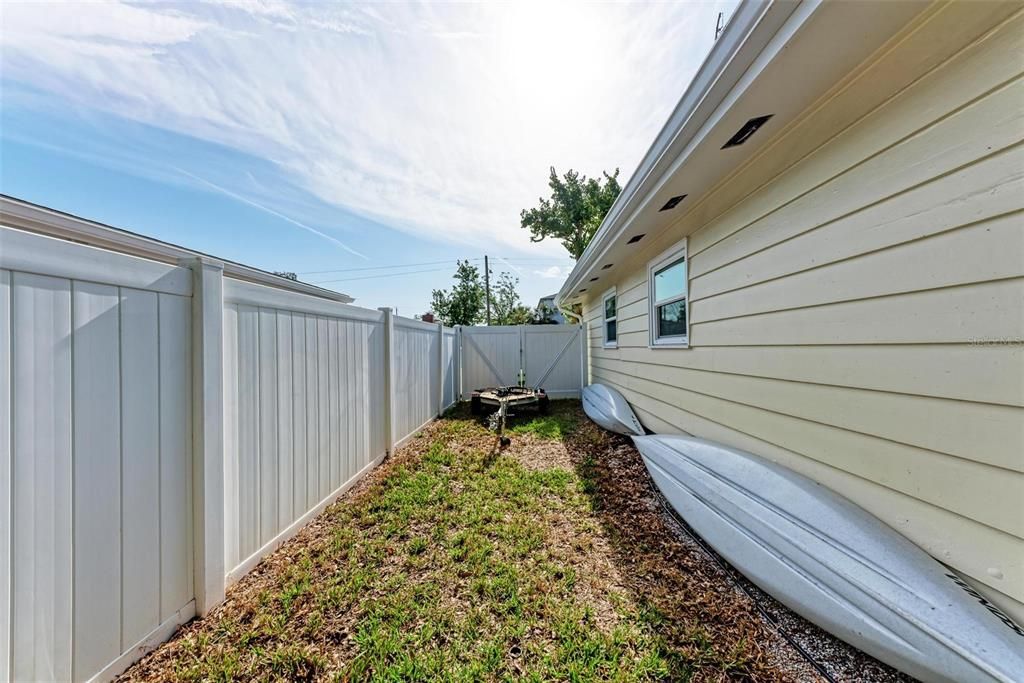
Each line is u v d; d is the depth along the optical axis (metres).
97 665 1.47
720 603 1.95
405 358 5.07
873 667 1.52
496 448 4.76
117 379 1.57
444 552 2.45
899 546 1.61
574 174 14.38
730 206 2.84
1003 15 1.27
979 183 1.35
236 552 2.17
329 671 1.60
